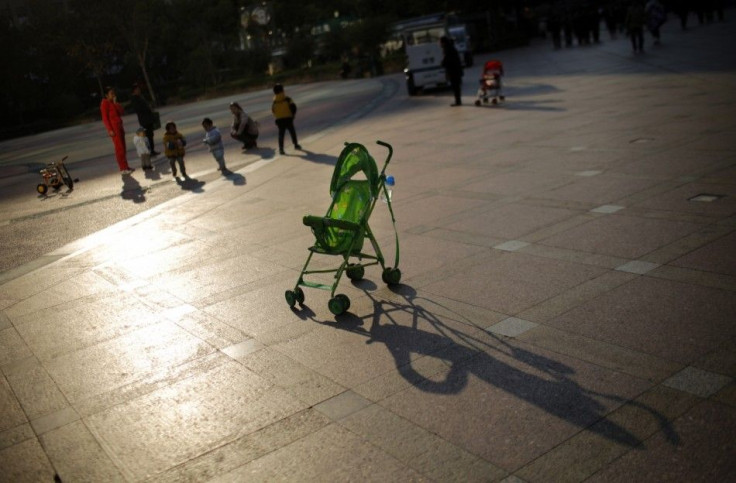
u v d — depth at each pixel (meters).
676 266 6.18
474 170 11.47
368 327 5.94
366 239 8.40
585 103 17.05
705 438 3.81
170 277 8.07
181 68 89.19
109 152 24.47
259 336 6.05
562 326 5.39
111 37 77.50
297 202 11.20
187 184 14.41
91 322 6.92
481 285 6.46
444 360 5.14
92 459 4.45
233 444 4.41
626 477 3.60
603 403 4.28
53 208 13.87
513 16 67.00
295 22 88.81
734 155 9.60
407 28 28.05
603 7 61.75
